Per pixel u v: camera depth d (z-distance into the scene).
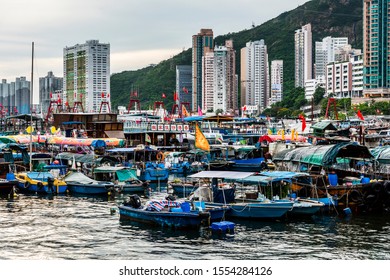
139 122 129.12
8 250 41.03
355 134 108.94
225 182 60.88
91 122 118.62
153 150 93.12
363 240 43.56
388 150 64.94
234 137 120.56
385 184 54.34
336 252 40.16
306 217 51.78
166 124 123.38
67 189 68.94
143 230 47.06
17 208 58.03
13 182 66.00
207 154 95.25
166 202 49.69
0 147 87.38
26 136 100.62
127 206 51.34
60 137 99.19
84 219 52.06
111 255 39.72
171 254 39.88
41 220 51.62
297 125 132.75
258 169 82.31
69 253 40.25
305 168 64.81
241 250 40.78
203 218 46.81
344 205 54.19
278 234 45.50
